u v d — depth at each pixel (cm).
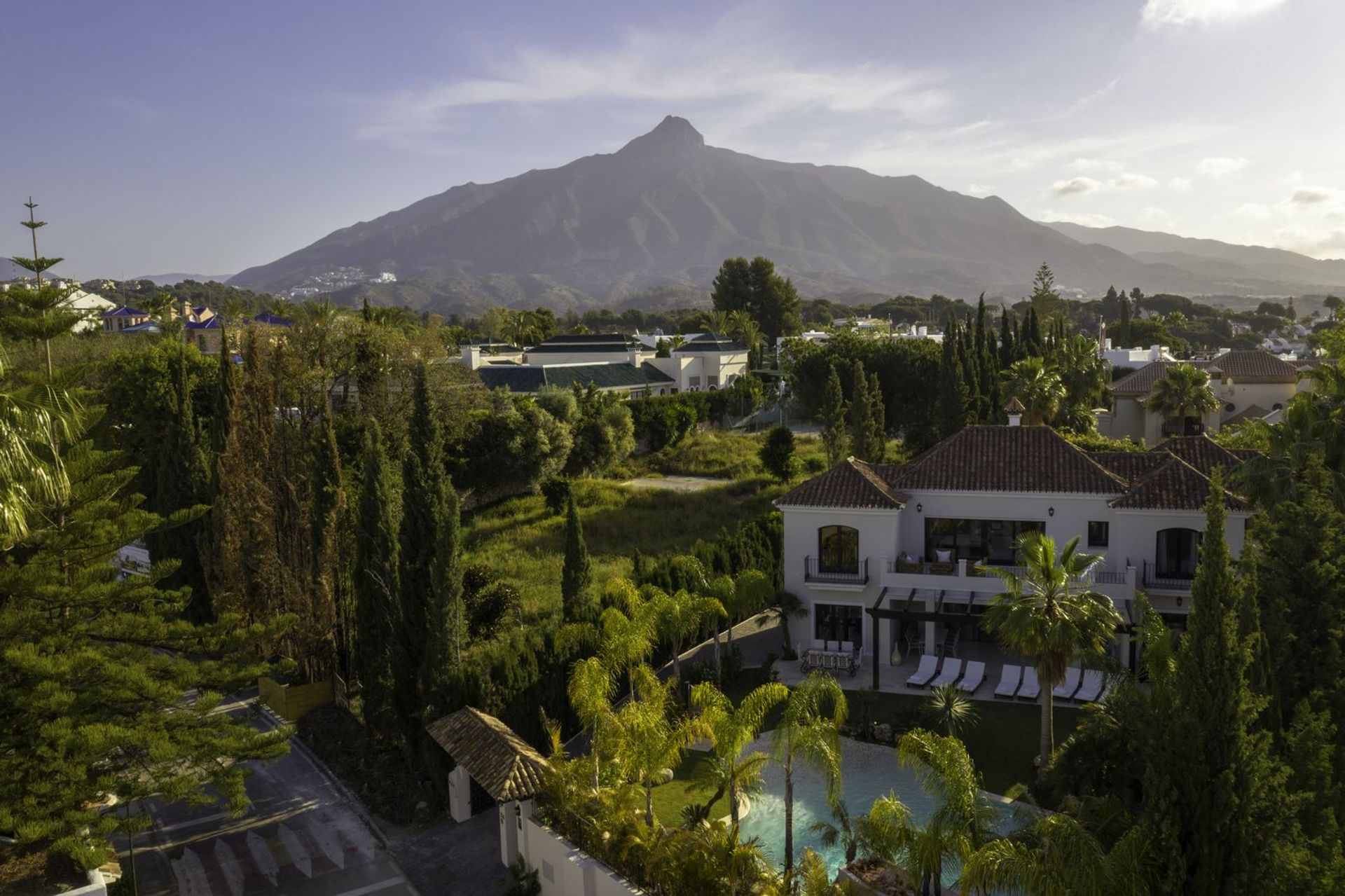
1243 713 1413
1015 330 7350
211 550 3403
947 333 5722
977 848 1591
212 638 2089
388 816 2395
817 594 3294
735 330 13438
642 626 2452
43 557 1886
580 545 3114
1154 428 7062
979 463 3284
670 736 1927
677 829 1798
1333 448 3080
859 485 3234
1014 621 2217
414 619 2572
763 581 3055
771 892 1653
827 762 1766
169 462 3681
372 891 2031
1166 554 3019
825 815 2248
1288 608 2006
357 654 2861
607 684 2184
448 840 2255
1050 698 2258
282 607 3116
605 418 6600
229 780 1930
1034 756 2469
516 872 2009
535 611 3694
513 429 5756
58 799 1716
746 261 14912
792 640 3456
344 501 3053
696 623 2847
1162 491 2995
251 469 3194
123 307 12088
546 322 13838
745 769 1895
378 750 2733
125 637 1995
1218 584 1445
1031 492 3125
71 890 1655
